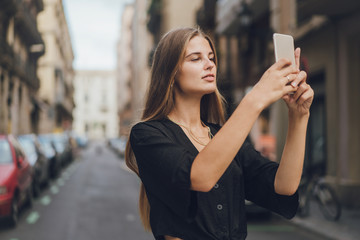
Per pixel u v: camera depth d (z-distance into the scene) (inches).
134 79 2625.5
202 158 44.5
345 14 394.0
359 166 394.9
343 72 408.5
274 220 337.4
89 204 411.5
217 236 51.4
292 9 428.8
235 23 628.4
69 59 1229.1
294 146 53.5
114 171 850.1
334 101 420.2
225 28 654.5
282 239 269.7
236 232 53.7
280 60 46.4
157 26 1325.0
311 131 505.4
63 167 873.5
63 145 941.2
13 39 861.8
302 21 462.9
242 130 44.1
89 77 3004.4
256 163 58.3
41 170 479.8
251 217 347.3
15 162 324.5
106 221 324.8
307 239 271.3
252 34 605.0
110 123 3038.9
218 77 67.1
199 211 51.1
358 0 352.5
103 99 3063.5
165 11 1208.2
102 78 3058.6
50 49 979.3
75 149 1279.5
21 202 329.7
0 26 804.6
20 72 943.0
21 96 988.6
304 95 49.6
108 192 510.6
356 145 395.5
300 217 335.3
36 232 283.1
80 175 739.4
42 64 1096.8
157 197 51.3
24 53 991.6
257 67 579.2
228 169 54.2
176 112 56.9
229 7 620.1
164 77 54.6
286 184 54.6
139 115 58.1
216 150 43.9
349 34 398.6
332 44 422.3
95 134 2913.4
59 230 290.4
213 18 736.3
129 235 276.7
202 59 54.1
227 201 53.1
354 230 286.0
